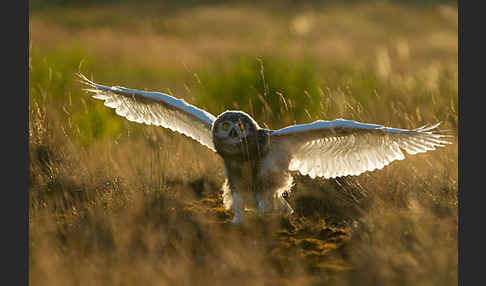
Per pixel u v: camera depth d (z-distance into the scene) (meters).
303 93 16.41
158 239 8.95
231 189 10.14
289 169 10.57
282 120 15.84
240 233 9.35
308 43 46.38
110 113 16.47
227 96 16.73
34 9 70.12
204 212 10.65
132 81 24.72
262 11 75.62
